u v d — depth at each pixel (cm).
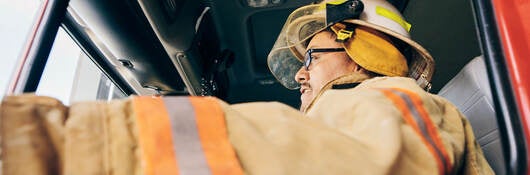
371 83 109
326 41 161
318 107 90
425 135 80
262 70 275
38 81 102
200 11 215
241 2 220
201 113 59
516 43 72
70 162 48
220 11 228
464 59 258
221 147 55
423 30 239
